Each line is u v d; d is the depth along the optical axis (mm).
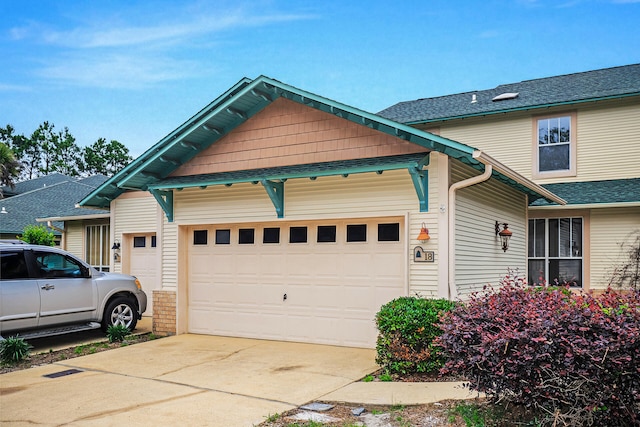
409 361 7207
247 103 10078
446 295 8234
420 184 8328
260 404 6238
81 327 10523
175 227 11195
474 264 9266
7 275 9688
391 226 9086
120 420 5727
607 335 4473
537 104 14195
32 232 18484
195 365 8328
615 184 13219
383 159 8648
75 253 17016
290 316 10008
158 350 9531
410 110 17047
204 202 10844
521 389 4867
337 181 9320
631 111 13562
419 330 7191
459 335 5191
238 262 10664
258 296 10391
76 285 10500
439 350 7059
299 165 9695
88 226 16812
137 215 14445
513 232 11734
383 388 6758
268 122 10133
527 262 13070
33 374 7980
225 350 9375
